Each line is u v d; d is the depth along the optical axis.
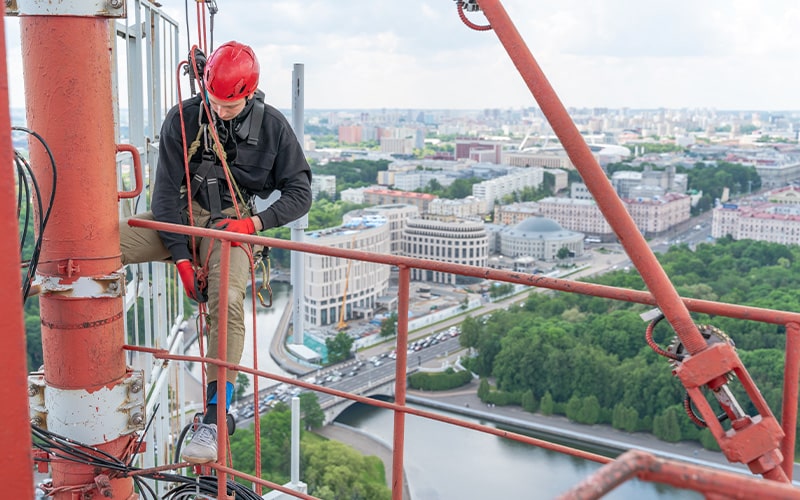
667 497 33.53
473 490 43.38
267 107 3.91
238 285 3.75
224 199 3.91
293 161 3.94
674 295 2.46
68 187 3.32
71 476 3.60
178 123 3.81
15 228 1.68
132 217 3.90
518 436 2.81
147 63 8.50
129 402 3.61
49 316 3.45
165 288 9.34
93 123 3.33
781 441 2.49
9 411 1.71
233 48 3.64
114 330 3.54
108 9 3.26
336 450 46.03
